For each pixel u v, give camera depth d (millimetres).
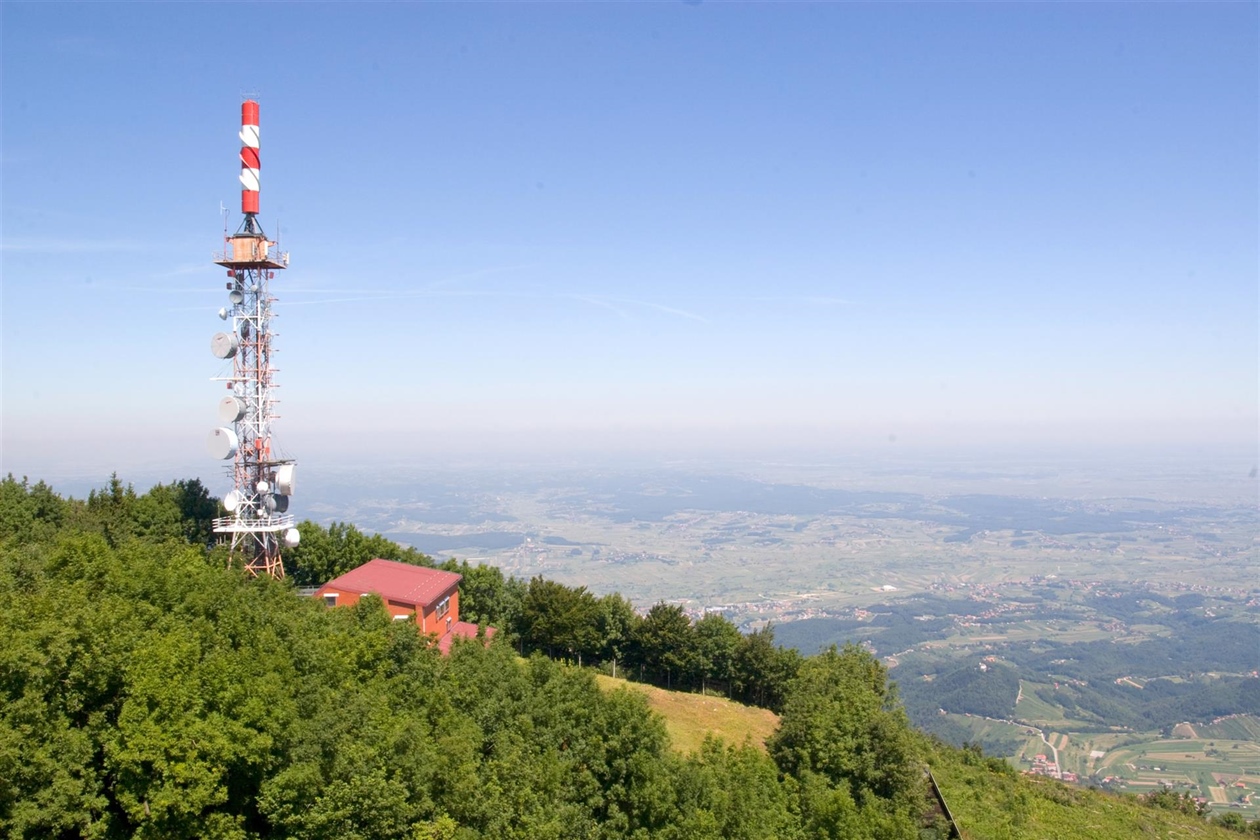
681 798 29844
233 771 24000
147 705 22906
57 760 22109
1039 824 47531
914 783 40812
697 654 65312
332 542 63812
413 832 24719
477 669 34000
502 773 27750
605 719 31625
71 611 24953
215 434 49875
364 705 26641
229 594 34594
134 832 22609
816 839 32500
